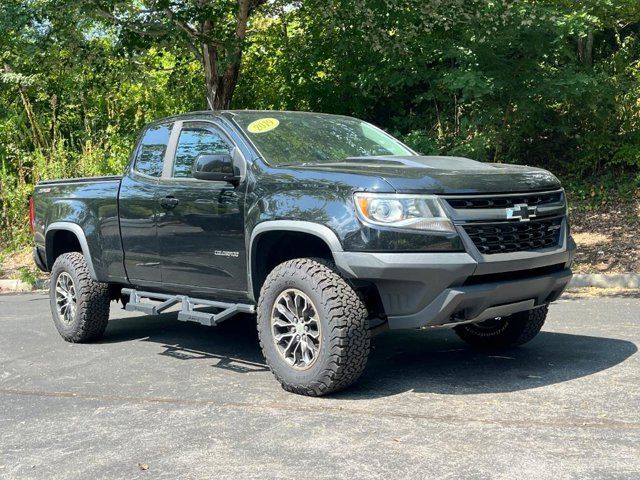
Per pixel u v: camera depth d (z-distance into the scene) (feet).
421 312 15.58
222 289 18.70
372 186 15.58
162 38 39.27
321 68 49.34
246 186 17.87
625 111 44.70
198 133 20.08
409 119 47.57
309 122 20.42
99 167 47.73
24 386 18.35
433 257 15.21
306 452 12.71
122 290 22.08
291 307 16.66
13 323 27.94
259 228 17.03
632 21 45.70
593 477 11.18
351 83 48.11
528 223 16.57
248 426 14.32
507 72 39.75
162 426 14.57
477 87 37.99
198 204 18.90
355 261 15.46
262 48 51.06
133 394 17.11
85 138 51.62
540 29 38.27
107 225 21.93
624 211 41.22
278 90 52.08
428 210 15.37
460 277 15.34
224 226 18.28
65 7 37.63
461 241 15.42
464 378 17.43
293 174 17.06
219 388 17.31
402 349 21.01
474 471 11.55
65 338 23.62
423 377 17.63
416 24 41.22
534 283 16.52
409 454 12.41
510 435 13.19
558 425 13.69
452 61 42.86
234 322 26.63
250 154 18.31
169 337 24.00
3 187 48.11
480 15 38.04
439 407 15.10
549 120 45.34
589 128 45.65
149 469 12.28
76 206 23.15
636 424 13.60
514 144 45.27
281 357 16.71
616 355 19.20
